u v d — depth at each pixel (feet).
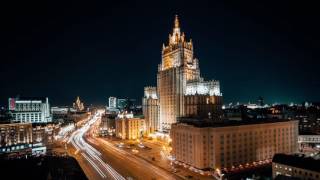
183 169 446.19
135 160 524.93
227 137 429.79
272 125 483.51
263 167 449.48
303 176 333.83
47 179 388.78
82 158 550.36
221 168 420.36
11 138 644.27
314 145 641.40
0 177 409.90
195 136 431.43
